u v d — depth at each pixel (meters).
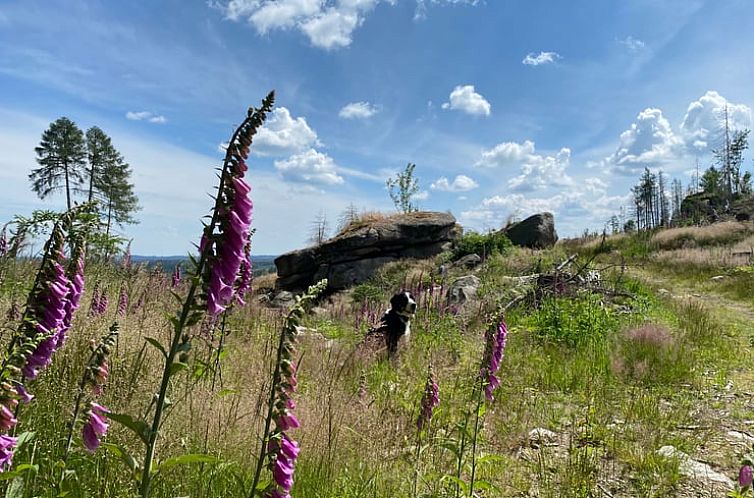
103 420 2.34
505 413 5.95
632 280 16.30
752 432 5.62
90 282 7.47
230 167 1.81
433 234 21.16
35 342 1.89
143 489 1.76
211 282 1.77
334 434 4.37
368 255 20.17
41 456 2.99
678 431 5.61
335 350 7.96
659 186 73.50
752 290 16.83
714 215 39.75
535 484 4.38
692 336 10.30
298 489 3.71
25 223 2.09
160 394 1.77
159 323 5.90
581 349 9.20
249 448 3.82
